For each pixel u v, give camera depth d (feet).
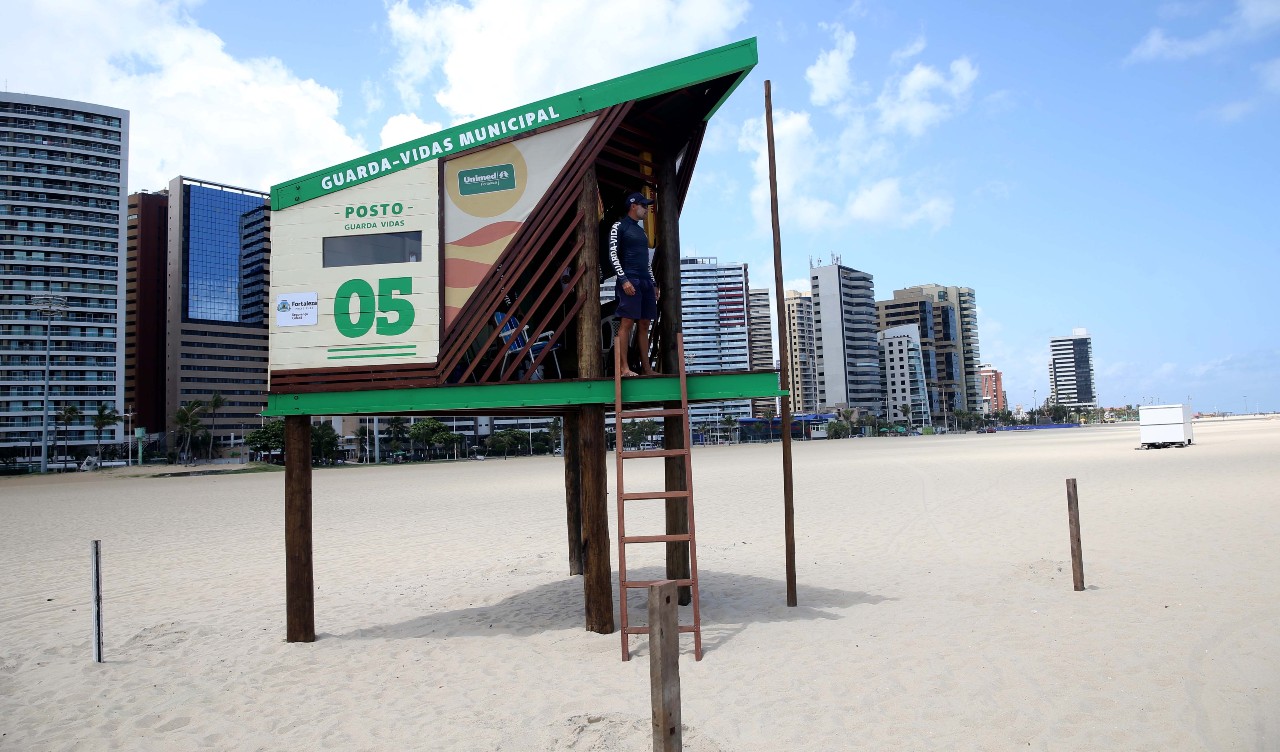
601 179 29.63
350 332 26.96
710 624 25.76
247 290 520.42
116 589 38.42
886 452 184.96
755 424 565.12
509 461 308.60
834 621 25.26
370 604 32.53
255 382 510.58
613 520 58.29
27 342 391.65
